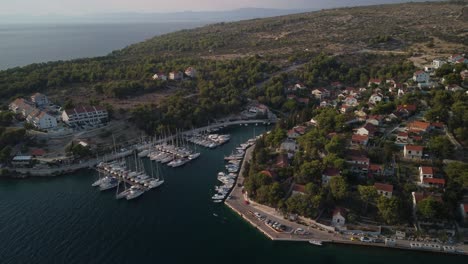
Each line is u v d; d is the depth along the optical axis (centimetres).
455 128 15075
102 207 14212
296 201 12581
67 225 12875
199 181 16512
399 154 14362
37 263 10800
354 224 11938
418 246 10856
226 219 13188
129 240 11981
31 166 17750
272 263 10756
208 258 11025
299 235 11806
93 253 11275
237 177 16638
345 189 12294
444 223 11506
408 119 17300
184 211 13838
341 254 11012
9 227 12712
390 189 12244
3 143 18562
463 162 13388
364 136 15588
